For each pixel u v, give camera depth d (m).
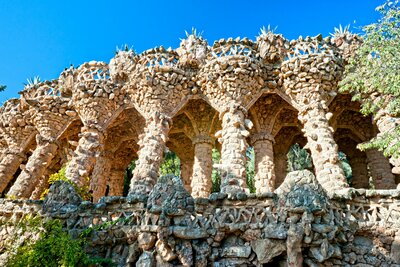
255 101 13.71
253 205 7.43
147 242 7.00
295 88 13.00
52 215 8.61
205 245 7.09
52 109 15.66
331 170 10.62
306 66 12.68
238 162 11.16
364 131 16.39
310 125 12.12
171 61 14.13
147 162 11.97
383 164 14.39
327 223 6.71
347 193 7.61
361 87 11.84
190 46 14.50
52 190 9.20
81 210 8.52
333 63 12.77
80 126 16.67
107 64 15.46
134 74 14.09
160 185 7.73
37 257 7.38
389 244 7.24
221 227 7.20
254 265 6.86
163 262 6.83
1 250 8.67
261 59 13.64
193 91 13.95
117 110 14.85
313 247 6.51
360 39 13.30
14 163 16.48
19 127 16.62
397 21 10.01
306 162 24.47
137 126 16.77
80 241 7.70
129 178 24.72
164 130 13.11
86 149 13.45
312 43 13.17
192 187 14.97
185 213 7.36
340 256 6.66
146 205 7.80
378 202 7.71
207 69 13.38
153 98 13.73
